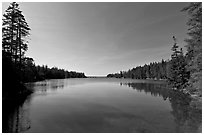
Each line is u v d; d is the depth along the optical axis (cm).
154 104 1653
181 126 938
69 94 2417
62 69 14475
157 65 9712
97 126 938
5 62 1586
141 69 12062
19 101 1616
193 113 1246
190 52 1552
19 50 2131
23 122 984
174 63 3206
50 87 3531
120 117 1144
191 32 1367
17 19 2131
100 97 2152
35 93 2348
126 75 16462
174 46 3200
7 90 1554
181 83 2952
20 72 2048
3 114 1128
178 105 1576
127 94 2500
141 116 1171
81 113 1246
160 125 966
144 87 3812
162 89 3200
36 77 6078
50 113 1219
